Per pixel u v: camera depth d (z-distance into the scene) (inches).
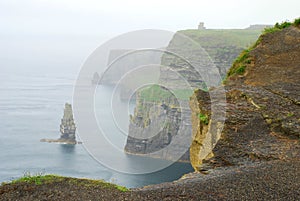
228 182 309.9
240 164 382.9
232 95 599.8
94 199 269.7
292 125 469.4
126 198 273.9
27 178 304.7
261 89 622.5
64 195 273.6
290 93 591.8
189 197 277.6
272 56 792.9
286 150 410.3
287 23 995.3
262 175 326.6
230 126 472.7
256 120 496.1
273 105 541.3
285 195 279.6
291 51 804.0
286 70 721.0
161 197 277.7
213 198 275.9
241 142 434.9
